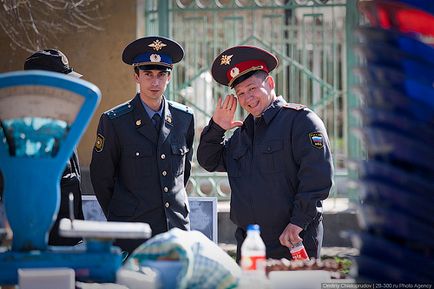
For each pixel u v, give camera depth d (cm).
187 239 490
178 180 810
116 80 1366
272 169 737
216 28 1435
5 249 480
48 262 453
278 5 1414
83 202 908
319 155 723
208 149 766
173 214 796
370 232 447
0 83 452
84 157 1367
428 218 428
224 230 1345
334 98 1430
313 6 1407
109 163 800
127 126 800
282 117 742
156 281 477
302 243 730
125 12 1365
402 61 429
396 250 431
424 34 447
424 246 430
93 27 1366
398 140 425
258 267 495
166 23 1416
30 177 460
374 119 434
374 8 453
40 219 461
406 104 426
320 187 720
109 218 799
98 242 460
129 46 812
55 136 461
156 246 483
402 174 426
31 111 458
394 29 441
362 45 441
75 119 461
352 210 1342
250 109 744
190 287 475
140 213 787
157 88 802
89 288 495
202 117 1486
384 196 434
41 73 455
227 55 751
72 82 458
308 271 505
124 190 802
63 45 1374
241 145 758
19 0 1360
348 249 1291
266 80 751
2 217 529
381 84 433
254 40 1444
